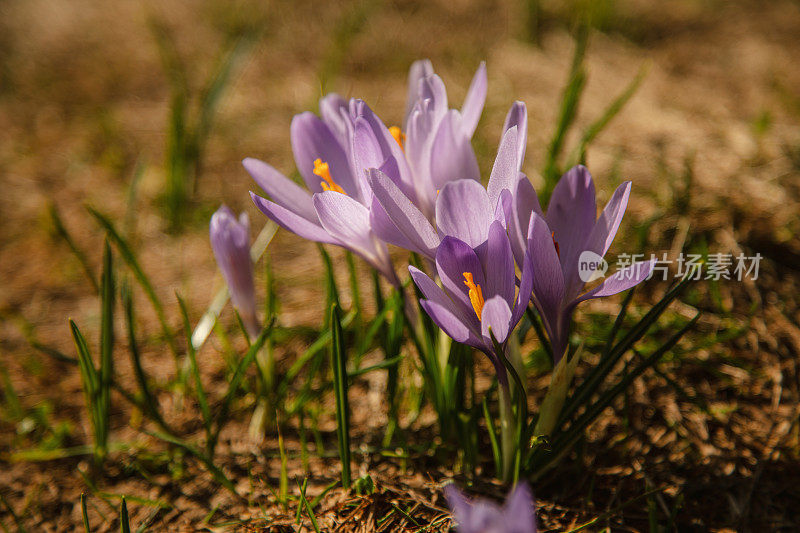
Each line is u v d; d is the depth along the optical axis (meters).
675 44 0.88
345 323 0.45
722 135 0.66
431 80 0.40
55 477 0.44
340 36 0.82
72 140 0.72
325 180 0.41
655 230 0.52
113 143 0.71
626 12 0.95
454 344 0.41
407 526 0.41
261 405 0.45
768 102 0.73
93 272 0.54
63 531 0.42
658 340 0.47
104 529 0.42
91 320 0.50
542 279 0.37
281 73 0.83
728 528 0.41
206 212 0.60
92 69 0.85
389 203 0.37
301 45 0.90
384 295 0.50
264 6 0.99
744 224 0.53
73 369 0.48
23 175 0.67
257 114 0.75
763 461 0.43
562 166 0.62
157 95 0.80
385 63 0.85
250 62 0.86
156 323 0.50
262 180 0.40
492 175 0.37
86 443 0.45
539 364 0.46
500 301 0.36
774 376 0.46
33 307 0.52
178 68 0.80
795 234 0.52
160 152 0.70
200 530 0.42
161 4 1.01
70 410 0.47
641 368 0.40
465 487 0.42
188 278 0.54
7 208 0.63
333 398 0.46
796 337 0.47
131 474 0.44
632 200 0.56
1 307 0.51
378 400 0.46
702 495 0.42
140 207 0.62
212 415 0.46
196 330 0.49
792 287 0.49
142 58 0.87
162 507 0.43
